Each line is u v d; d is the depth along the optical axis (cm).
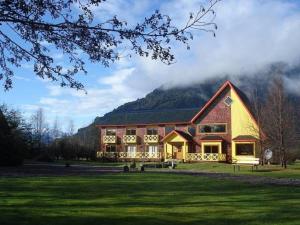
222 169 3644
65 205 1230
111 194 1505
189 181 2077
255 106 4691
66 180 2066
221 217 1066
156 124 5728
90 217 1051
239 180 2203
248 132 5088
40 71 839
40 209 1153
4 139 3812
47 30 778
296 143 4078
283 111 4059
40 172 2820
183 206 1235
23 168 3419
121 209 1172
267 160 4294
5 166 3762
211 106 5388
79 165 4453
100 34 782
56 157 6119
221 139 5212
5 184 1809
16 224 962
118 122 6056
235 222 1005
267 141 4144
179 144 5506
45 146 6228
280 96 4112
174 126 5644
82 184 1867
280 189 1706
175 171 3253
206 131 5381
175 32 813
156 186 1806
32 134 6062
